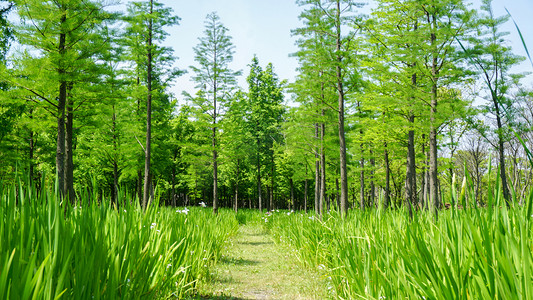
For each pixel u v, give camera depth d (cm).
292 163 3112
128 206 361
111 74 1266
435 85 1285
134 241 300
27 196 229
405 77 1362
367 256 322
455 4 1162
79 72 1137
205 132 2216
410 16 1395
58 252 189
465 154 2311
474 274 181
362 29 1360
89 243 233
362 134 1834
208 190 4966
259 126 3153
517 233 218
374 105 1563
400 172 2662
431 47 1188
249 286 626
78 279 193
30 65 1059
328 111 1580
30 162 1778
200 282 586
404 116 1534
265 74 3300
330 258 641
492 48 1183
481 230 206
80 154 2286
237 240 1363
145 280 304
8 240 174
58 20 1100
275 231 1368
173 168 3144
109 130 2058
